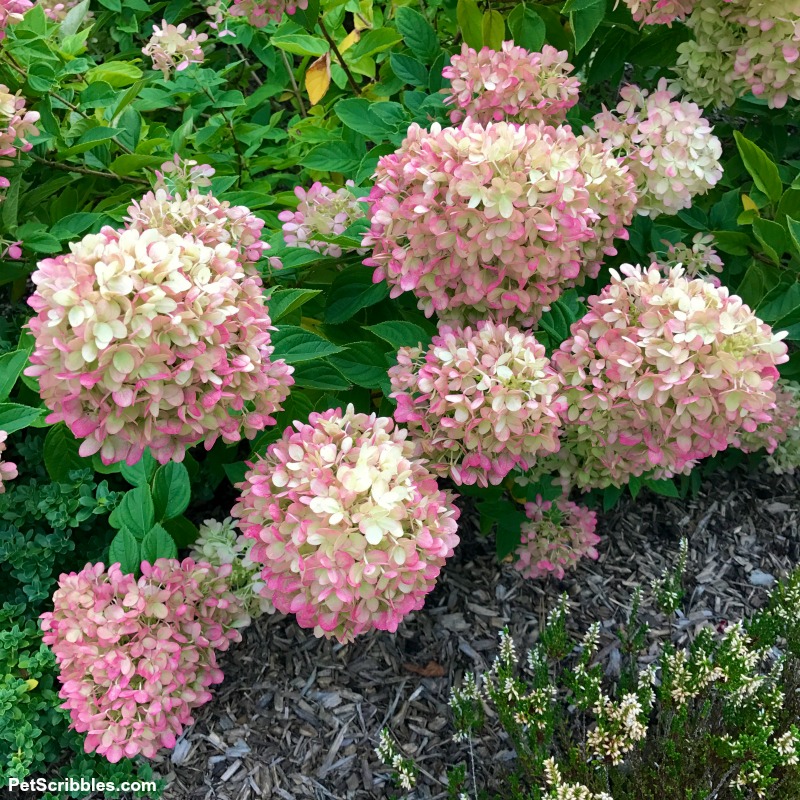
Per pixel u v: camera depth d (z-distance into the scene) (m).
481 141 0.52
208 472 0.77
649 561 0.82
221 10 0.91
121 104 0.75
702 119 0.67
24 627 0.65
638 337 0.53
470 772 0.66
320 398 0.69
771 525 0.87
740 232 0.75
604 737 0.59
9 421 0.55
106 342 0.43
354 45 0.88
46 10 0.88
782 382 0.79
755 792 0.59
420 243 0.55
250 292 0.51
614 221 0.61
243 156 0.89
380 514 0.48
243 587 0.66
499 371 0.52
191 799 0.64
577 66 0.83
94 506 0.67
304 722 0.69
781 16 0.65
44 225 0.70
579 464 0.69
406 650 0.74
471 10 0.73
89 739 0.56
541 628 0.75
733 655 0.61
